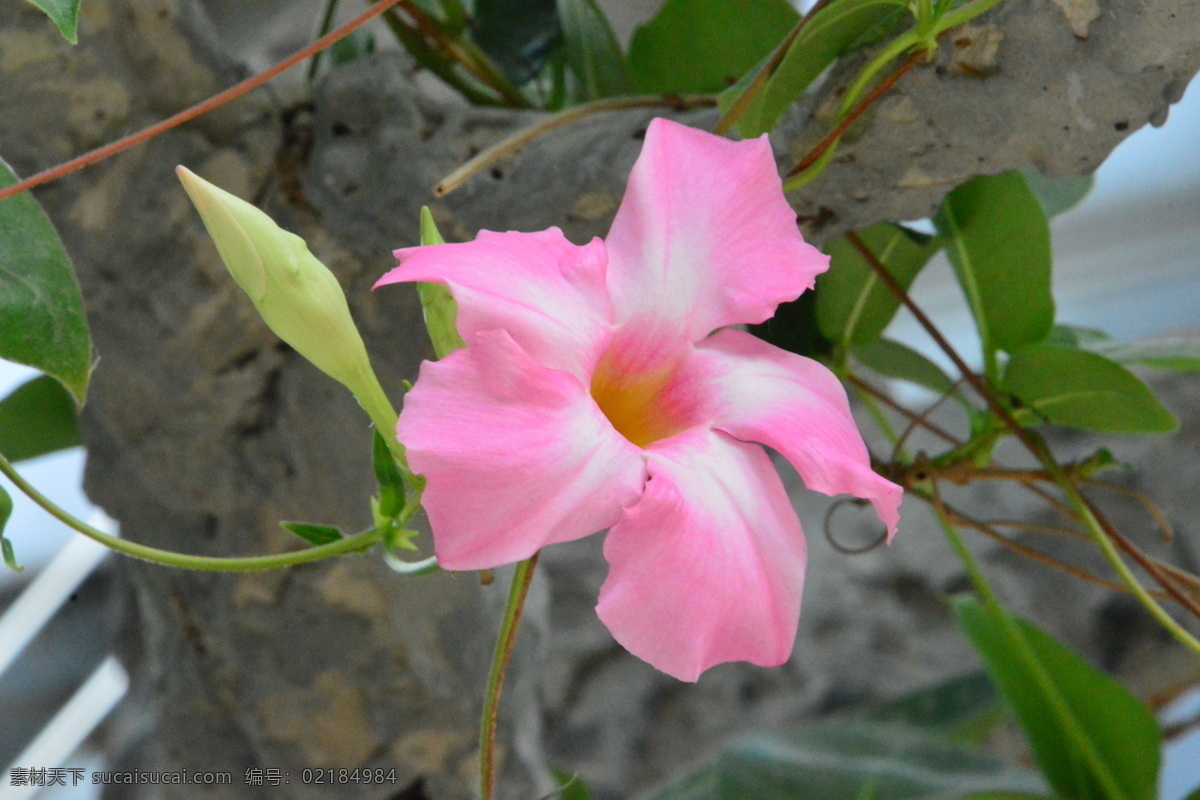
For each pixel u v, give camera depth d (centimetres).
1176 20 56
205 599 68
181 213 64
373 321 65
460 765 68
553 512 51
